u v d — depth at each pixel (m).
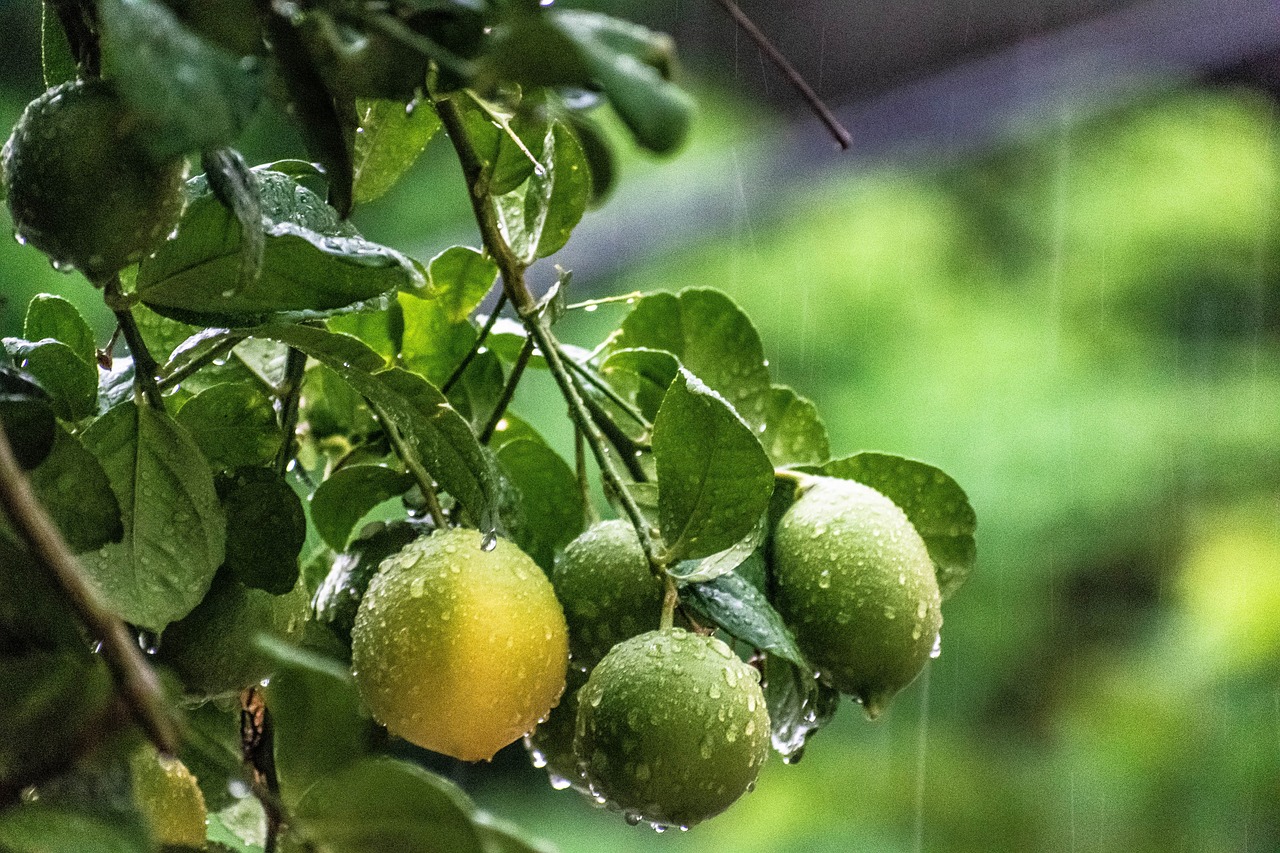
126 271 0.97
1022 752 3.40
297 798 0.86
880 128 3.60
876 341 3.56
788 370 3.53
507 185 0.97
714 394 0.92
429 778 0.81
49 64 0.92
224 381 1.01
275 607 0.94
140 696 0.78
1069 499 3.30
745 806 3.28
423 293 0.90
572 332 3.17
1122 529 3.37
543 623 0.93
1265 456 3.45
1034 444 3.35
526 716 0.93
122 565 0.90
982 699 3.38
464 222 3.13
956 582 1.01
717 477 0.93
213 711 0.95
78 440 0.88
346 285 0.88
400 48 0.83
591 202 0.84
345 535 1.00
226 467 0.95
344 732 0.86
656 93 0.79
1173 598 3.40
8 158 0.86
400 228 3.14
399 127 0.98
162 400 0.93
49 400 0.87
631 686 0.91
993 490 3.30
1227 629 3.20
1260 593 3.20
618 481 0.95
